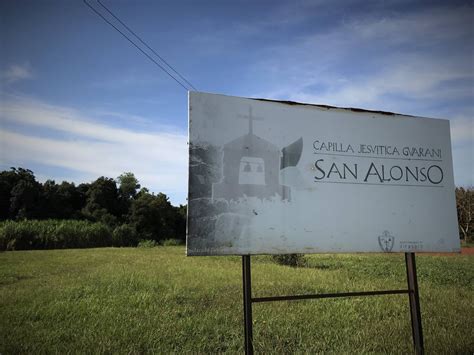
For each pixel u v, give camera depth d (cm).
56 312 623
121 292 779
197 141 416
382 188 493
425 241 502
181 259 1656
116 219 5372
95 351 445
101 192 5659
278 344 484
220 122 428
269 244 427
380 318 630
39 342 477
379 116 509
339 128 484
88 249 2728
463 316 634
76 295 751
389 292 466
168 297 732
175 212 5916
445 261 1684
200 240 402
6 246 2806
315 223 452
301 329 552
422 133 529
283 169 448
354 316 620
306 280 982
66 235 3169
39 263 1422
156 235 5428
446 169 535
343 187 473
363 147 493
